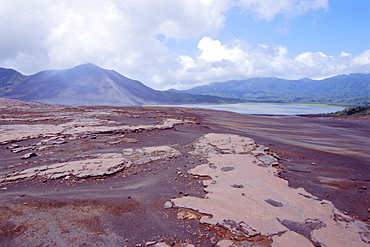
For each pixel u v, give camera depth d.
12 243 4.11
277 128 24.97
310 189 7.15
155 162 9.35
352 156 12.49
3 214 5.17
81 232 4.55
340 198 6.61
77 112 27.88
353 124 32.97
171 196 6.34
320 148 14.46
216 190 6.66
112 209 5.57
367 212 5.79
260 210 5.49
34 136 12.95
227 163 9.30
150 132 16.03
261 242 4.25
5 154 9.91
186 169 8.59
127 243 4.24
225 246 4.15
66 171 7.92
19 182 7.13
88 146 11.50
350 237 4.54
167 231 4.65
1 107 36.19
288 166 9.58
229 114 43.50
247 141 13.55
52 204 5.78
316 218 5.25
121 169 8.34
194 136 15.72
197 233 4.57
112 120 21.14
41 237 4.33
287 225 4.87
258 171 8.43
